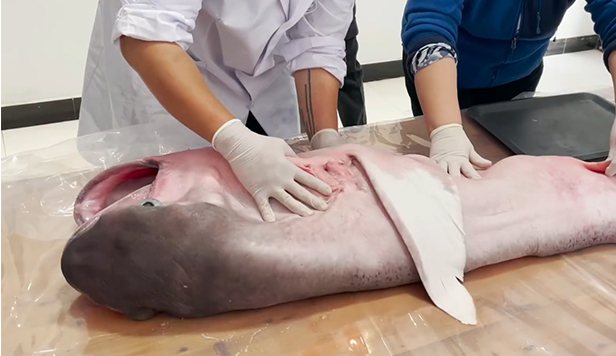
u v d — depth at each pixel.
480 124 1.29
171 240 0.74
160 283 0.75
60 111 2.63
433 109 1.09
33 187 1.05
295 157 0.92
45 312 0.80
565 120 1.29
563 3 1.30
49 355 0.74
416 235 0.82
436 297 0.81
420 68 1.12
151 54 0.87
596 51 3.55
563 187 0.94
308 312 0.81
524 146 1.19
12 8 2.33
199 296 0.76
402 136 1.25
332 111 1.17
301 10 1.12
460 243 0.84
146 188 0.90
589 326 0.80
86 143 1.20
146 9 0.88
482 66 1.38
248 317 0.80
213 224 0.76
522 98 1.40
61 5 2.39
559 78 3.16
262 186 0.86
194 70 0.91
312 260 0.79
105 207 0.92
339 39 1.22
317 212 0.85
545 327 0.79
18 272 0.87
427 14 1.15
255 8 1.08
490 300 0.84
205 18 1.12
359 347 0.76
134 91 1.29
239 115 1.30
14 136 2.51
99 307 0.81
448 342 0.77
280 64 1.28
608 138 1.22
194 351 0.75
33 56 2.46
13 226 0.96
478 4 1.24
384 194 0.85
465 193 0.91
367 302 0.83
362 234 0.83
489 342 0.77
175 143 1.23
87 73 1.40
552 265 0.91
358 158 0.92
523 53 1.37
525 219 0.90
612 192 0.95
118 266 0.74
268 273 0.77
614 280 0.88
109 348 0.75
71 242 0.75
